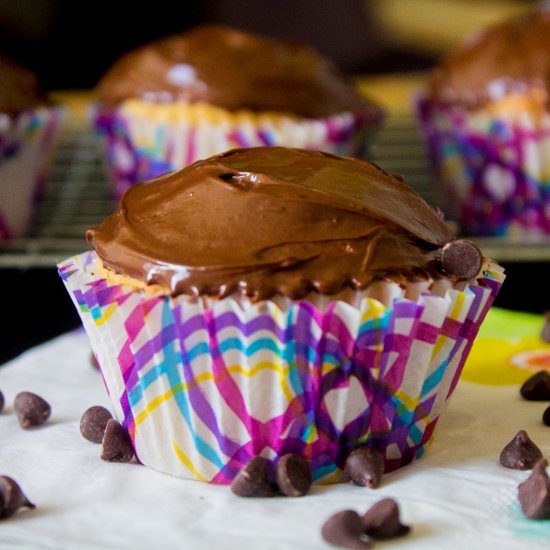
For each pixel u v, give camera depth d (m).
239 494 0.31
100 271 0.33
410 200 0.33
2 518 0.31
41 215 0.53
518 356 0.38
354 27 0.83
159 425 0.32
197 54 0.50
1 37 0.75
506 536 0.30
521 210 0.51
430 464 0.33
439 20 0.82
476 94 0.50
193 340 0.31
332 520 0.30
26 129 0.49
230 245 0.31
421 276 0.32
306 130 0.49
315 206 0.32
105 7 0.78
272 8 0.82
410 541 0.30
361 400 0.32
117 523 0.30
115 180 0.53
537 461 0.32
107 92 0.52
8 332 0.43
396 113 0.64
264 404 0.32
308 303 0.31
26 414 0.34
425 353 0.32
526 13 0.54
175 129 0.50
